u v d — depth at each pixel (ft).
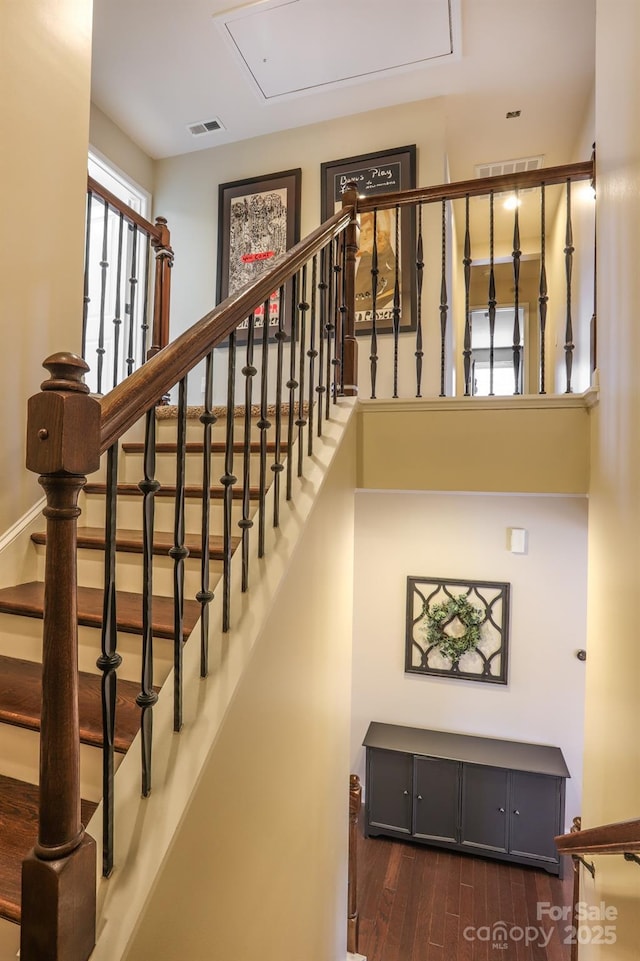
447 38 10.39
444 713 12.97
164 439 8.52
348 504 7.39
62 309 6.77
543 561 12.41
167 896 3.13
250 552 5.05
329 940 6.86
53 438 2.46
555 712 12.27
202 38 10.54
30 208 6.30
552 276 17.65
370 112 12.68
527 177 7.31
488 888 10.99
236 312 4.15
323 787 6.44
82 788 3.85
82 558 6.16
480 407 7.39
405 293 12.25
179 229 14.19
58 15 6.67
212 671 4.05
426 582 13.05
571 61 11.02
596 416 6.55
